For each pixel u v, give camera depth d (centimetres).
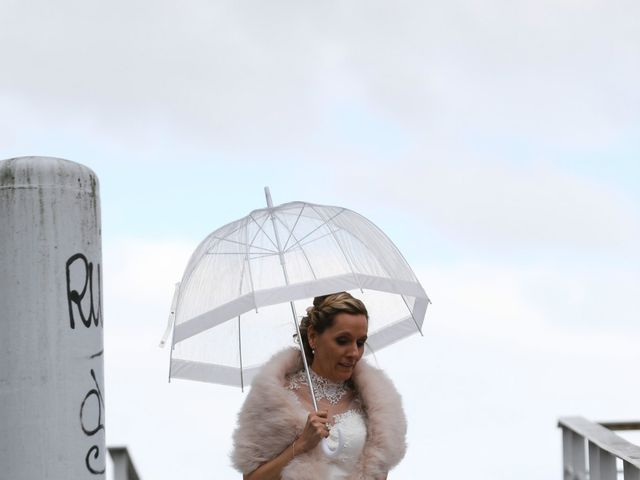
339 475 626
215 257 651
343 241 648
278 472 617
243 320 679
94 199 546
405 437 644
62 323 528
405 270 667
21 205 529
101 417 540
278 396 623
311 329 642
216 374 672
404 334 696
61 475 522
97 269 545
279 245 640
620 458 820
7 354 524
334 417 633
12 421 521
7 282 527
